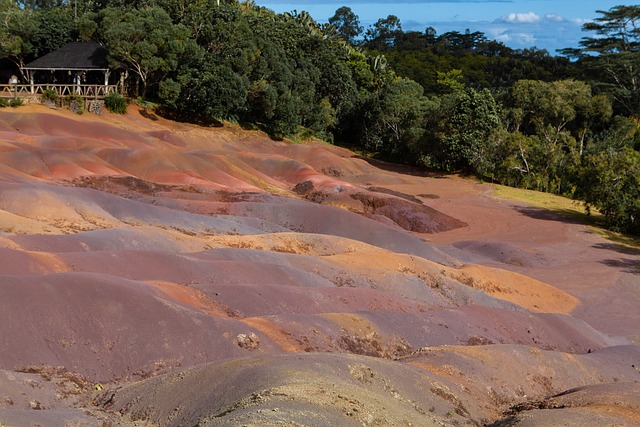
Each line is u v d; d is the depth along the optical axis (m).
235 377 12.88
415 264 28.52
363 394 12.49
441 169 65.75
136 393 13.68
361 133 77.69
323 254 29.23
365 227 35.41
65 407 13.37
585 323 26.50
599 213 48.22
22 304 15.79
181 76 59.03
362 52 100.88
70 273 17.55
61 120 48.69
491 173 59.97
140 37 57.12
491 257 36.75
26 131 46.75
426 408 14.23
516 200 51.25
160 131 55.38
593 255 37.91
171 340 16.42
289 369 13.10
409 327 21.33
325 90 78.06
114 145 45.62
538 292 30.25
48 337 15.46
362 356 15.66
